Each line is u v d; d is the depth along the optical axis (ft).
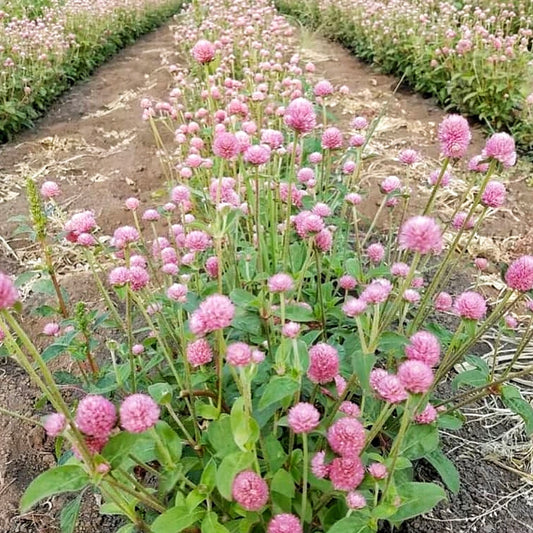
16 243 12.19
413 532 6.34
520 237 11.90
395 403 4.70
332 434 4.54
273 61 15.24
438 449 6.49
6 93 18.40
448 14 20.61
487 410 7.93
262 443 5.28
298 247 8.02
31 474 7.36
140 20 35.78
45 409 8.21
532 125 15.21
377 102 19.74
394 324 8.26
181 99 16.40
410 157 8.55
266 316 6.02
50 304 10.19
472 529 6.40
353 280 7.17
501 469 7.13
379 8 24.93
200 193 7.63
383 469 4.64
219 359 5.35
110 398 7.22
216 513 5.22
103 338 9.05
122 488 4.63
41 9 29.63
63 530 5.69
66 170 15.66
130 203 8.20
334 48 28.14
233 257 7.30
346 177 10.36
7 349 5.98
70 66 23.80
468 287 10.43
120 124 18.85
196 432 5.65
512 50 16.46
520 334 9.34
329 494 5.11
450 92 18.03
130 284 6.16
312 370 4.99
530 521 6.50
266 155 7.01
